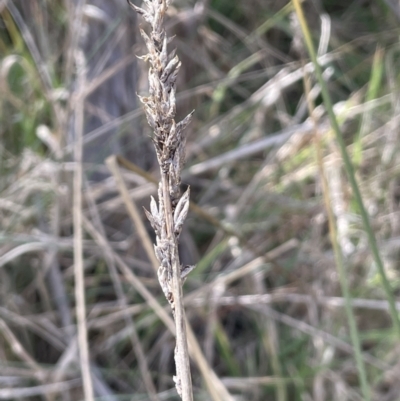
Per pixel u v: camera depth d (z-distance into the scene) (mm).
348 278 1295
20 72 1452
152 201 412
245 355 1298
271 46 1635
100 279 1312
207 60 1479
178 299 411
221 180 1426
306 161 1423
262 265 1291
